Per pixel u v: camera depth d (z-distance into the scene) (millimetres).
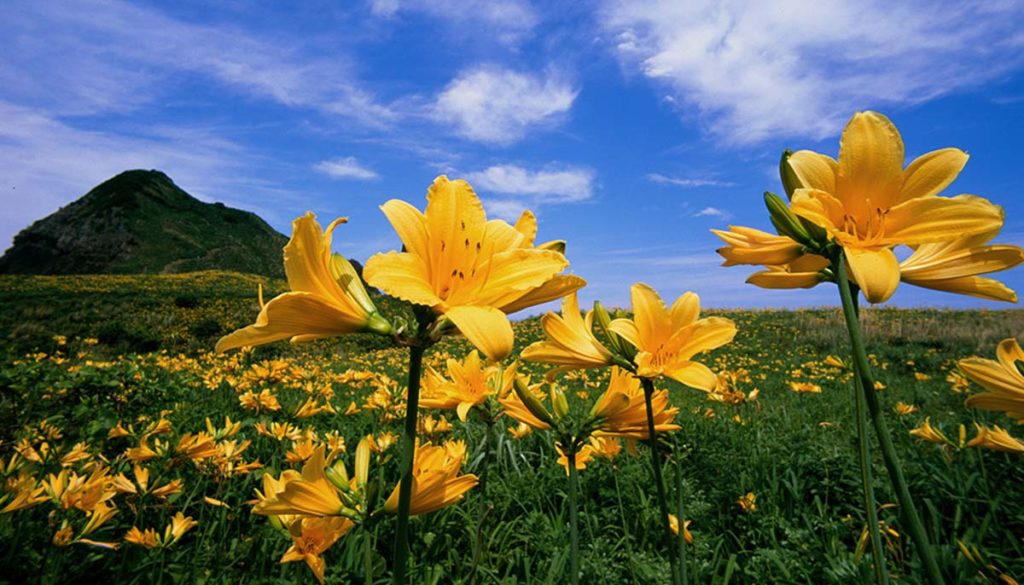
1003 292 1187
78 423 5711
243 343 1063
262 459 4328
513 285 1086
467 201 1194
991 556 2668
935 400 7773
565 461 2766
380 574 2754
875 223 1211
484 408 2604
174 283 38000
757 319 23219
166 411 5793
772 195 1214
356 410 5762
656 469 1688
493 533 3256
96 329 23844
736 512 3684
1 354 7609
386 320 1091
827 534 3041
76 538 2484
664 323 1811
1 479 2729
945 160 1188
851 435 5172
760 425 5672
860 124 1245
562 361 1839
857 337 1088
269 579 2664
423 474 1309
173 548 2760
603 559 2920
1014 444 2377
